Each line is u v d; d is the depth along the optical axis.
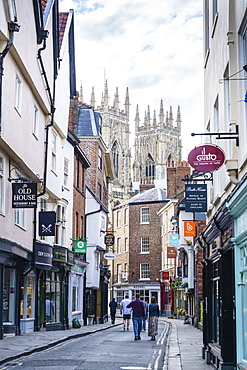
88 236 36.81
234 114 11.16
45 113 24.20
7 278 21.08
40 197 24.89
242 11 10.34
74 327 30.14
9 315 20.98
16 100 19.23
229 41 11.38
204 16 17.94
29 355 15.02
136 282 66.88
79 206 34.66
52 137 26.27
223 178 13.06
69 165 31.00
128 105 123.81
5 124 17.22
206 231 14.72
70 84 31.22
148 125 129.38
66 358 14.50
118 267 71.75
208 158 12.27
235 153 11.10
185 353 16.84
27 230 21.83
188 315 42.19
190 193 17.88
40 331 24.30
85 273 35.62
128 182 119.50
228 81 12.74
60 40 28.80
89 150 41.97
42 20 21.81
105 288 45.56
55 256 26.34
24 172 20.84
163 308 62.62
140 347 18.53
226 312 11.45
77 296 33.56
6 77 17.42
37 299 24.03
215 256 12.78
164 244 62.31
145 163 128.75
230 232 11.41
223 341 11.29
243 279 10.53
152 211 66.69
